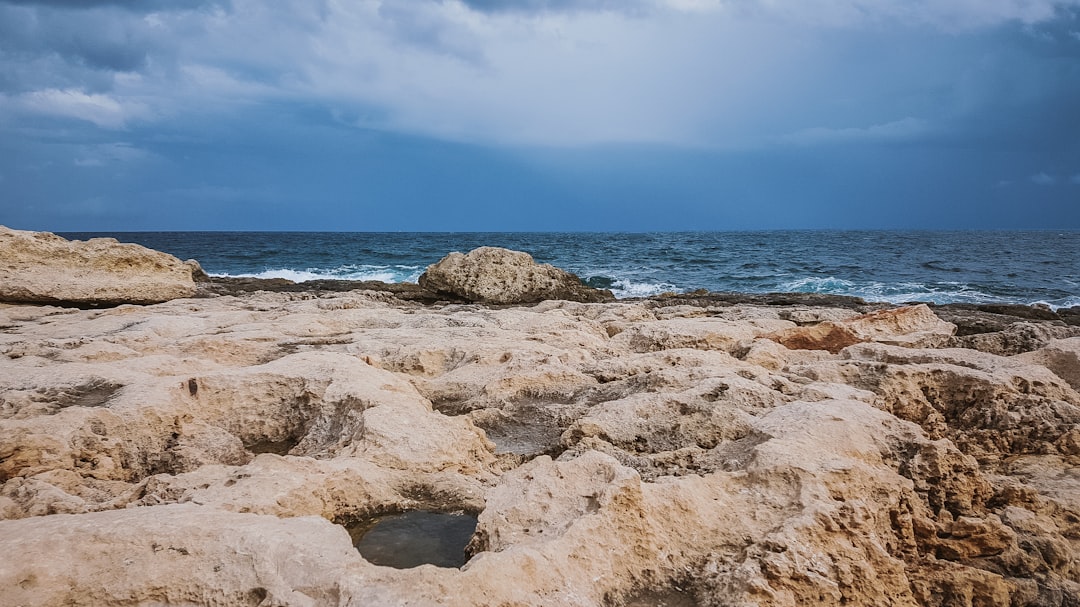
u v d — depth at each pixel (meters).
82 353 11.72
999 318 20.03
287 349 13.24
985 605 6.46
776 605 5.47
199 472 7.32
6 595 4.73
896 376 10.56
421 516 7.39
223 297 21.97
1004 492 7.97
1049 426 9.58
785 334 15.18
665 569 5.98
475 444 9.09
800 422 8.45
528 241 101.31
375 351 13.12
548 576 5.43
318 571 5.25
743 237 118.38
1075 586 6.72
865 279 41.03
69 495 6.91
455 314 18.34
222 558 5.30
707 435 8.98
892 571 6.09
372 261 55.59
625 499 6.18
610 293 27.92
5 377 9.86
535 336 14.62
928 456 7.87
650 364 12.16
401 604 4.86
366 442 8.39
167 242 94.50
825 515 6.22
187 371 11.23
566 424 10.34
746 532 6.40
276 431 10.15
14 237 19.78
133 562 5.18
